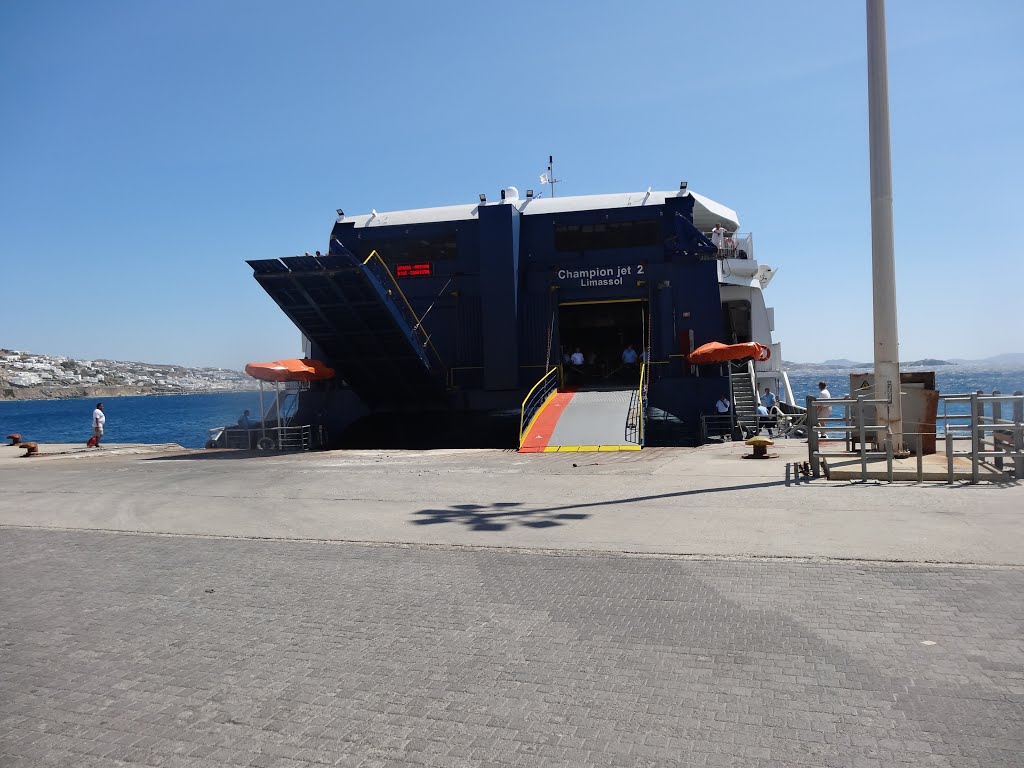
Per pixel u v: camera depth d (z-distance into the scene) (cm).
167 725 413
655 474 1384
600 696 432
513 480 1363
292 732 400
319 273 1920
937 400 1433
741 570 688
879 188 1281
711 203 3106
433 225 2536
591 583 663
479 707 423
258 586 689
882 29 1271
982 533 791
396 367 2325
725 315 3052
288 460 1919
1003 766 344
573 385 2634
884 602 579
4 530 1012
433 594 645
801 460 1573
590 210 2484
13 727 416
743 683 442
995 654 471
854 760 353
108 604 644
